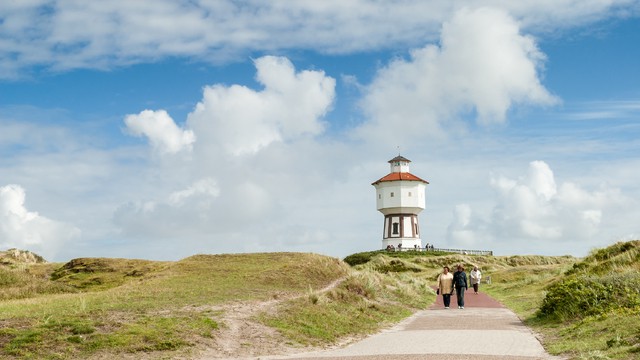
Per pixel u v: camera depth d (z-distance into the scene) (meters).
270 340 17.25
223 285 28.06
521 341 16.83
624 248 38.19
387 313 26.72
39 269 48.38
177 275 32.94
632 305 19.52
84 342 14.79
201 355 15.06
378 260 104.06
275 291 27.09
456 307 30.83
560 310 21.25
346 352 15.66
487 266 99.94
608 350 13.73
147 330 16.06
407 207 121.25
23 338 14.59
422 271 95.06
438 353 14.57
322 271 36.41
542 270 58.88
